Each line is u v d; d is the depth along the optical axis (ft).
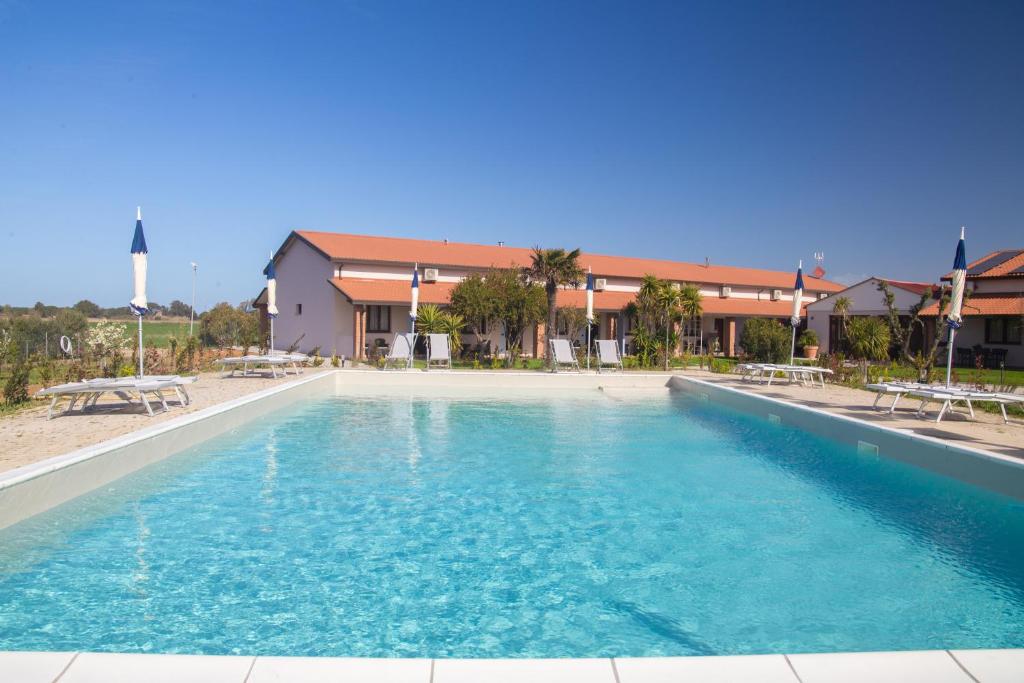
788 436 36.86
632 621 14.65
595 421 42.34
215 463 29.22
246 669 9.66
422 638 13.74
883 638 13.98
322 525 20.80
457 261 100.17
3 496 17.83
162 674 9.48
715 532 20.67
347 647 13.28
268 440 34.78
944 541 19.98
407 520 21.45
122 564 17.43
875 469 28.81
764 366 57.36
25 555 18.10
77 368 50.37
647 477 27.43
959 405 44.21
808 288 138.62
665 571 17.54
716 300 121.60
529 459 30.66
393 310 93.50
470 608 15.17
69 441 26.04
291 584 16.34
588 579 16.97
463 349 90.12
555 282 80.18
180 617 14.43
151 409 34.53
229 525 20.70
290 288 103.60
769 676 9.79
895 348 102.22
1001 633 14.28
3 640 13.28
